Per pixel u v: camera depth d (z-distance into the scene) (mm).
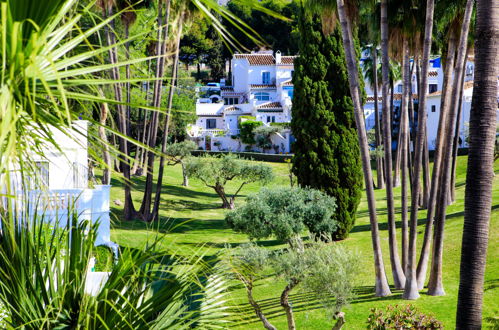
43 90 2783
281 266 16234
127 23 28828
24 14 2658
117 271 4438
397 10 24234
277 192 28016
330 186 30484
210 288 4871
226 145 75625
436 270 20828
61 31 2828
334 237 30891
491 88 10719
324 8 23266
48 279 4590
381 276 21234
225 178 42438
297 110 31125
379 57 54969
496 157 43906
